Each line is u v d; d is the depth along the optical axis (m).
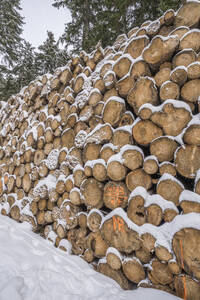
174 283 1.54
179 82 1.79
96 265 2.15
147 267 1.71
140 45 2.27
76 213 2.40
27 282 1.52
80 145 2.48
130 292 1.63
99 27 8.58
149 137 1.87
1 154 4.40
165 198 1.67
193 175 1.57
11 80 12.16
